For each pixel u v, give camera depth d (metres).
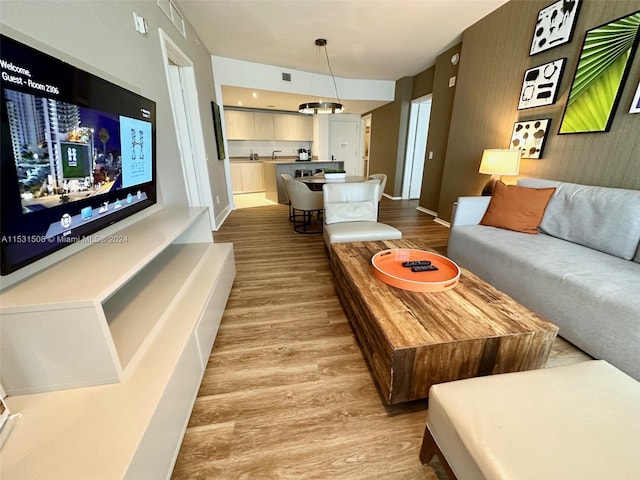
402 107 5.75
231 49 4.09
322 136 7.53
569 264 1.69
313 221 4.41
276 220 4.50
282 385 1.35
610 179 2.09
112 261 1.09
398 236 2.49
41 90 0.92
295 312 1.96
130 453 0.72
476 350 1.09
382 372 1.17
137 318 1.24
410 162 6.13
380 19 3.21
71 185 1.09
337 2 2.84
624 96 1.97
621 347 1.33
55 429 0.78
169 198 2.31
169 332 1.19
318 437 1.10
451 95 4.18
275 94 5.22
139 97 1.58
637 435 0.65
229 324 1.82
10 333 0.80
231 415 1.19
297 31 3.50
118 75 1.62
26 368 0.85
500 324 1.15
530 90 2.69
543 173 2.63
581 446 0.63
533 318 1.19
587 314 1.47
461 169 3.81
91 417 0.81
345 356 1.54
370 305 1.29
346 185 2.96
